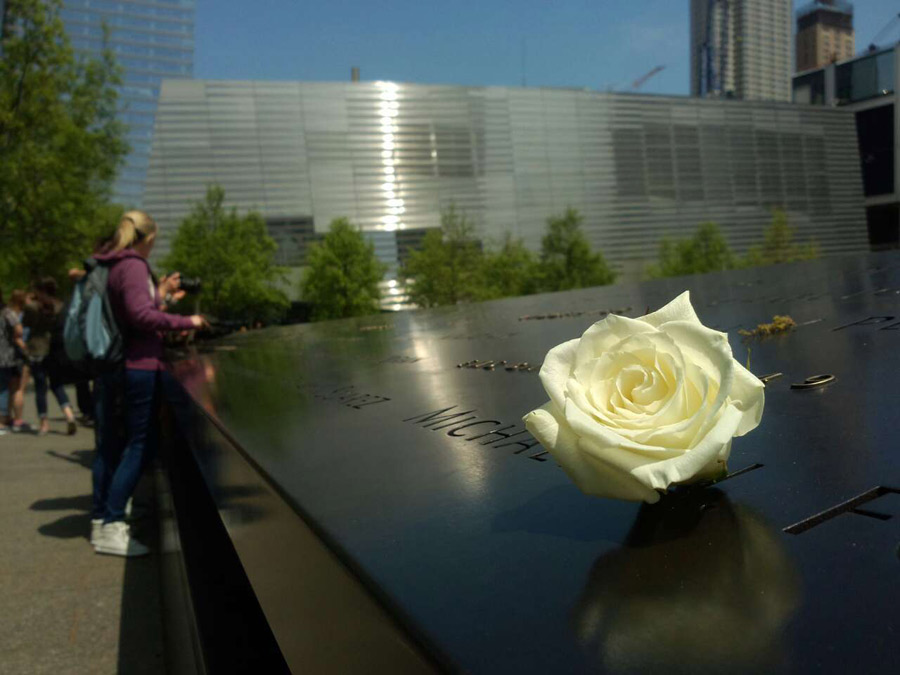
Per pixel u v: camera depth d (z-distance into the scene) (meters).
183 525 3.26
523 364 2.77
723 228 66.12
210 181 53.03
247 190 53.81
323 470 1.39
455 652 0.67
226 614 2.26
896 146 73.88
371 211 56.31
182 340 7.46
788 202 68.88
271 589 1.34
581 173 61.69
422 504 1.12
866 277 4.79
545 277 51.28
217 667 1.93
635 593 0.74
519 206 59.72
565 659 0.63
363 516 1.09
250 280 40.88
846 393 1.49
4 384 10.11
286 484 1.31
